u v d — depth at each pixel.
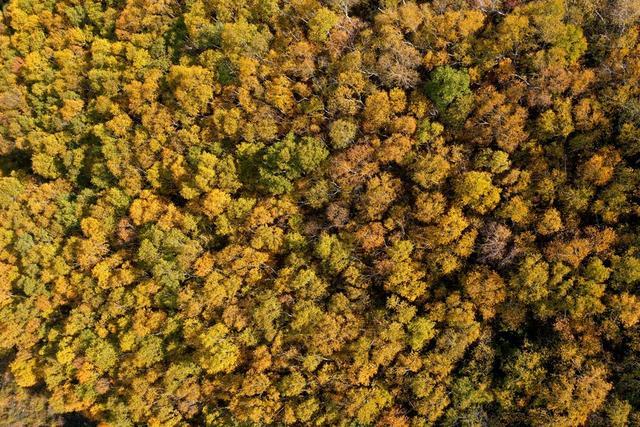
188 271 44.12
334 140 39.31
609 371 36.19
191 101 44.06
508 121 36.56
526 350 37.69
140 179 46.91
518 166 37.88
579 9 36.53
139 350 43.44
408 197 39.81
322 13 39.75
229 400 43.22
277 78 41.56
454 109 37.84
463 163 38.25
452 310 38.41
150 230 44.69
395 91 38.88
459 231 37.75
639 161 35.78
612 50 35.78
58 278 48.34
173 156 45.34
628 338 36.12
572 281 36.12
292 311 41.59
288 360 41.56
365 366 39.28
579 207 36.31
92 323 46.75
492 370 38.72
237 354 42.22
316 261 42.09
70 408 46.56
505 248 37.53
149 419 44.09
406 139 38.53
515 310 37.72
